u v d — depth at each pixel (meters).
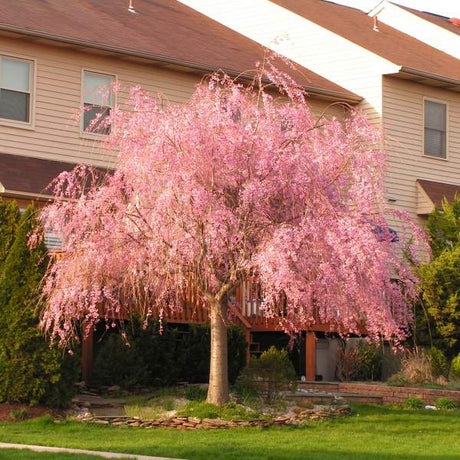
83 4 26.50
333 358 23.36
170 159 14.71
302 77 27.62
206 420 15.24
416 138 28.20
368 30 32.25
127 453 12.55
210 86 16.02
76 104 22.70
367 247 14.57
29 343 15.73
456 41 33.22
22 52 21.95
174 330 19.78
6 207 16.36
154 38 25.55
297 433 14.87
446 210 24.61
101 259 14.77
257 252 14.94
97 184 17.78
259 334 22.78
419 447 13.77
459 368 21.19
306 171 14.97
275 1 30.69
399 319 15.94
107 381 18.75
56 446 12.94
